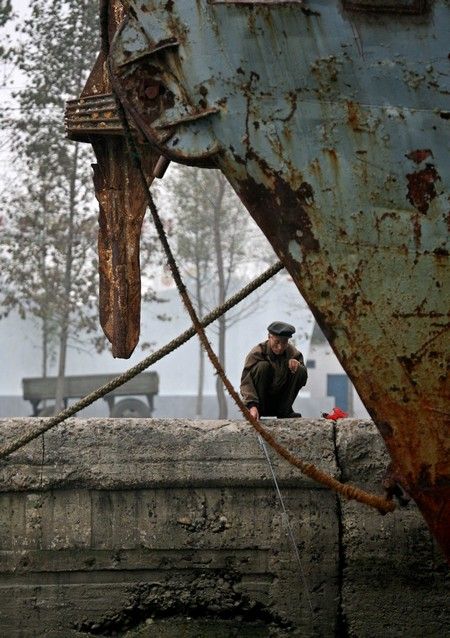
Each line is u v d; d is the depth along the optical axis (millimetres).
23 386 60406
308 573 17266
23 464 17234
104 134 17984
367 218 12914
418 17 12734
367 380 13172
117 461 17281
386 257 12930
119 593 17359
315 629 17234
